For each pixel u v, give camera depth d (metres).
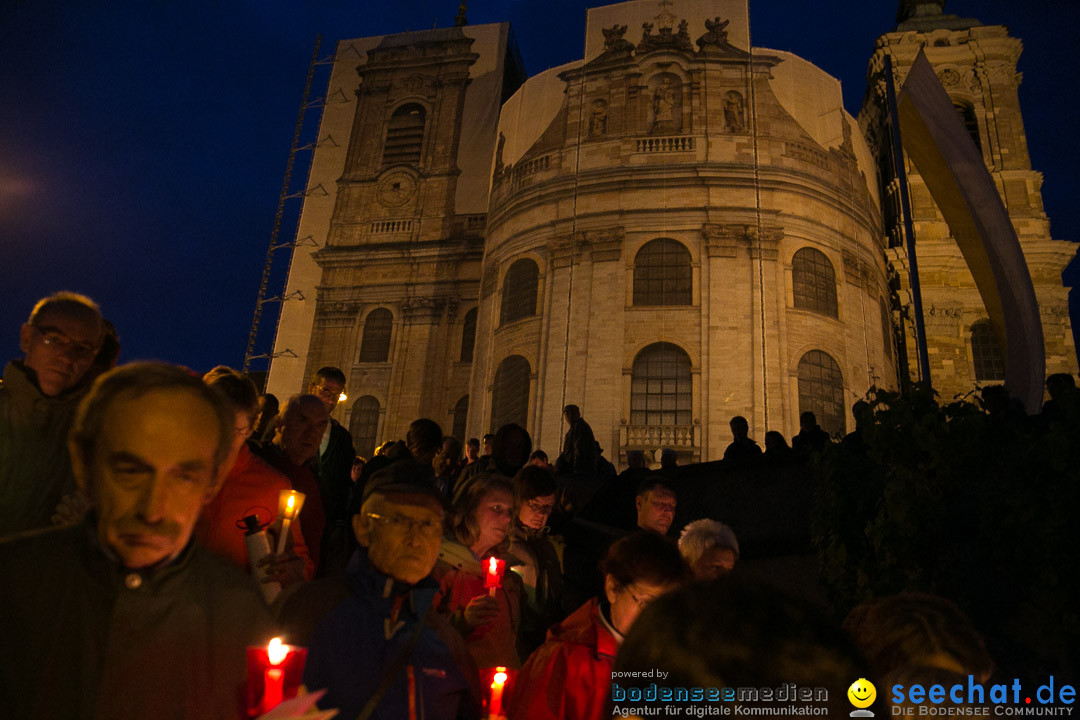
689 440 27.73
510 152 33.88
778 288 29.16
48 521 3.27
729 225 29.80
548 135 32.94
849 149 32.62
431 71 43.72
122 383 1.95
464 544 4.52
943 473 5.25
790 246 29.83
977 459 5.21
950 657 2.79
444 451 9.39
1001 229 11.76
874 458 5.57
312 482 5.24
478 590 4.30
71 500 2.96
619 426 28.11
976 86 37.56
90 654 1.89
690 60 32.12
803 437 12.44
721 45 32.47
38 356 3.35
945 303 34.97
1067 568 4.70
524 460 7.79
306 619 2.79
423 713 2.69
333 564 6.42
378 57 44.53
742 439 12.80
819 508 6.12
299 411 5.28
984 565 5.04
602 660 3.49
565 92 33.25
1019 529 4.84
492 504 4.54
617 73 32.56
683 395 28.34
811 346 28.91
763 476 8.27
